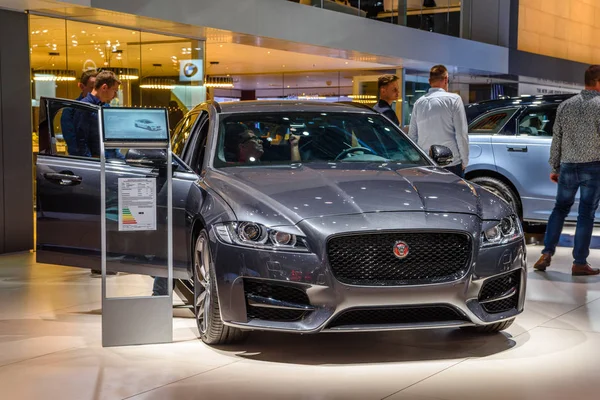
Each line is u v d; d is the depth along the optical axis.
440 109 7.02
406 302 4.23
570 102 6.93
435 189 4.71
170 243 4.86
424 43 18.02
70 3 9.32
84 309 5.87
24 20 9.37
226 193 4.69
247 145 5.38
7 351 4.71
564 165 7.00
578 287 6.49
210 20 11.88
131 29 11.71
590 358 4.46
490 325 4.89
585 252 6.99
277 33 13.38
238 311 4.36
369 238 4.26
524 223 10.73
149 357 4.54
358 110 5.97
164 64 12.34
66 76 10.54
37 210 5.59
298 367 4.31
